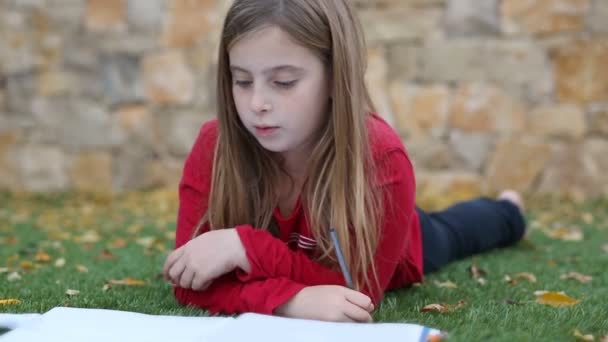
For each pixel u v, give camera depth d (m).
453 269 2.70
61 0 5.40
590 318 1.84
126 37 5.35
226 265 1.84
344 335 1.54
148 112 5.37
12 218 4.31
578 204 4.54
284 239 2.01
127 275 2.51
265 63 1.68
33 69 5.47
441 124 4.93
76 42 5.41
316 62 1.74
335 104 1.78
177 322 1.65
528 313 1.88
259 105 1.69
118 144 5.43
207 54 5.22
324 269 1.89
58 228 3.88
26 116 5.50
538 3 4.75
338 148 1.81
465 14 4.85
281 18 1.67
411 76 4.95
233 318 1.70
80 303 1.97
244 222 1.98
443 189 4.94
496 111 4.86
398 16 4.93
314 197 1.88
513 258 2.94
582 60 4.71
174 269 1.91
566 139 4.79
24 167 5.54
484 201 3.07
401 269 2.23
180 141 5.32
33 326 1.66
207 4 5.20
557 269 2.70
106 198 5.14
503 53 4.82
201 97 5.26
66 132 5.49
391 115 4.96
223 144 1.91
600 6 4.68
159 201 4.95
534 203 4.57
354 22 1.82
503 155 4.87
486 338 1.60
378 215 1.87
